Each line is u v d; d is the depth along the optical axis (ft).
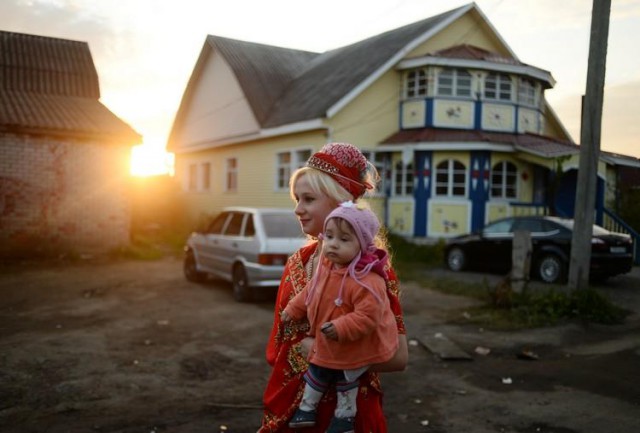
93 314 28.27
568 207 61.41
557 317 28.19
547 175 58.75
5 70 54.24
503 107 59.88
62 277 39.83
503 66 58.90
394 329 6.18
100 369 19.39
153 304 31.09
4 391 17.03
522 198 57.52
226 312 29.30
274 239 30.99
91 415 15.35
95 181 49.55
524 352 22.13
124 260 49.47
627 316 29.01
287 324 6.77
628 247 37.47
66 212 48.60
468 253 46.26
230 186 79.30
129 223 51.08
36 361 20.10
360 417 6.32
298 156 62.69
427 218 55.88
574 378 19.42
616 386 18.56
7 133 46.32
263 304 31.53
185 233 74.64
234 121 75.05
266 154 68.74
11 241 46.75
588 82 29.37
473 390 18.19
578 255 29.71
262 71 74.18
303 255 7.06
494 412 16.25
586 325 27.14
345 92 55.77
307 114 58.08
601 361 21.45
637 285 38.19
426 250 53.36
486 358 21.99
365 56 64.54
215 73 80.89
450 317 29.14
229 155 77.92
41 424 14.67
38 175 47.47
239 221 33.83
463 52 60.13
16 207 46.88
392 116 60.80
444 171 56.03
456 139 55.06
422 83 59.21
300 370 6.58
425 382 18.99
